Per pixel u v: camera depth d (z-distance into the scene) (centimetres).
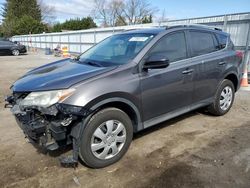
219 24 1108
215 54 467
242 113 535
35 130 290
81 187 289
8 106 364
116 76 321
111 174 313
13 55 2380
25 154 362
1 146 388
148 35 388
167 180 298
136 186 289
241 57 535
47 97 288
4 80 972
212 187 284
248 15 983
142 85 343
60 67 376
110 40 441
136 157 351
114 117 322
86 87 295
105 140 320
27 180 303
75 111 284
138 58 347
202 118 500
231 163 332
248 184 289
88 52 446
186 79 405
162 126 457
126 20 5453
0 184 295
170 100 388
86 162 313
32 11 6781
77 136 299
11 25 6009
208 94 464
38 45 3581
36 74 356
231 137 411
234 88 532
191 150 369
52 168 327
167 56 383
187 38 422
